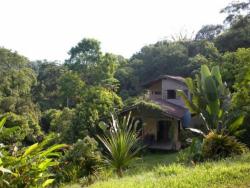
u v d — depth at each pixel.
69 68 41.69
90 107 18.41
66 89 33.91
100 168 9.39
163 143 20.97
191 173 6.23
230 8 40.69
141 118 20.19
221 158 9.10
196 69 30.17
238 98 13.66
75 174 9.64
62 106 34.38
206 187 5.13
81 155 10.71
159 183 5.57
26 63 43.81
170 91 25.41
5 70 36.34
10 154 4.42
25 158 4.16
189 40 44.59
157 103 22.34
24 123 20.36
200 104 13.16
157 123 21.81
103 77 36.03
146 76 35.72
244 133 12.94
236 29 34.31
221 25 50.47
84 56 41.09
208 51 34.25
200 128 19.22
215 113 12.48
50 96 38.84
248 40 31.97
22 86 35.41
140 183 5.81
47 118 28.91
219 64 22.06
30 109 29.77
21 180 4.05
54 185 8.77
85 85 33.91
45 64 45.25
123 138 7.60
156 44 42.72
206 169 6.55
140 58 40.12
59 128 20.97
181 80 24.69
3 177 3.94
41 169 4.23
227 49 33.16
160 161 14.50
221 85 13.13
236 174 5.79
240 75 15.23
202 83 12.97
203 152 9.77
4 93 32.97
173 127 20.52
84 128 17.53
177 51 35.75
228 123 11.93
